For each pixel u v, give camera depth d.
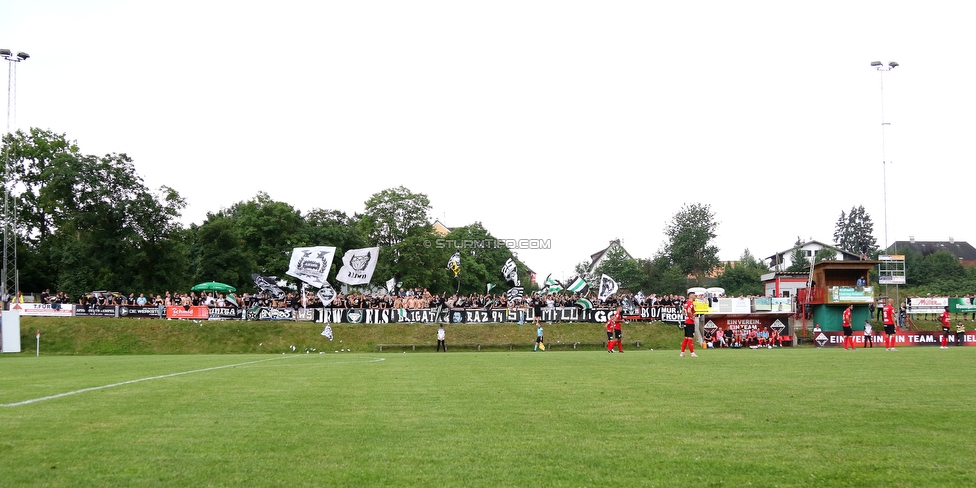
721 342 60.66
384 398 15.96
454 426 12.09
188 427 12.07
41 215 84.56
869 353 37.81
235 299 63.97
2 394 17.27
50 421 12.80
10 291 80.88
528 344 57.91
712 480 8.55
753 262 137.25
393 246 82.12
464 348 57.25
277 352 55.19
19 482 8.51
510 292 67.00
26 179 83.50
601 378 20.69
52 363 33.56
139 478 8.70
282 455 9.88
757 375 21.33
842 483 8.41
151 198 74.00
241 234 85.12
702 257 122.56
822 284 69.88
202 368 27.52
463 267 101.44
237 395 16.72
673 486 8.33
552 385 18.67
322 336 57.66
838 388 17.33
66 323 56.31
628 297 68.88
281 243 86.88
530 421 12.57
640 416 13.04
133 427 12.09
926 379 19.72
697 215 123.38
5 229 62.62
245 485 8.41
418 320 60.53
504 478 8.69
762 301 61.66
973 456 9.63
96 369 27.44
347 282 60.25
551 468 9.14
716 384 18.55
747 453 9.90
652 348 59.22
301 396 16.44
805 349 49.62
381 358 37.03
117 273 73.44
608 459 9.59
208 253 81.44
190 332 56.56
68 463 9.45
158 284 76.38
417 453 10.00
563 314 62.22
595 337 60.69
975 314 71.25
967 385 17.97
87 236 72.62
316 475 8.83
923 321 71.38
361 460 9.59
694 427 11.88
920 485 8.29
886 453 9.84
